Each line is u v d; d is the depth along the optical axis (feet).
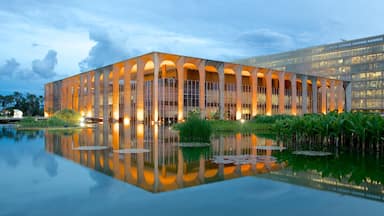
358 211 20.95
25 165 37.99
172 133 98.43
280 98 223.51
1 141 68.95
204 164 39.58
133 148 57.00
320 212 20.70
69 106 252.21
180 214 20.11
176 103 181.37
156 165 38.60
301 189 26.84
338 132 60.23
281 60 351.05
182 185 28.09
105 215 19.85
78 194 24.79
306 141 67.97
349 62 298.56
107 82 204.95
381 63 276.21
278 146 61.82
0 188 26.58
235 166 38.17
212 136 87.76
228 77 219.61
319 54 320.09
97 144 63.72
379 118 55.42
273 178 31.40
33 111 348.59
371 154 50.67
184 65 186.29
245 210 20.99
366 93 285.84
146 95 184.55
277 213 20.42
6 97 337.31
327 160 43.75
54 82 283.38
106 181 29.50
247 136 87.76
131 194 24.90
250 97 216.74
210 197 24.14
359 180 30.76
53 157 44.86
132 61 179.73
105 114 204.33
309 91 271.28
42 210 20.80
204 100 179.73
